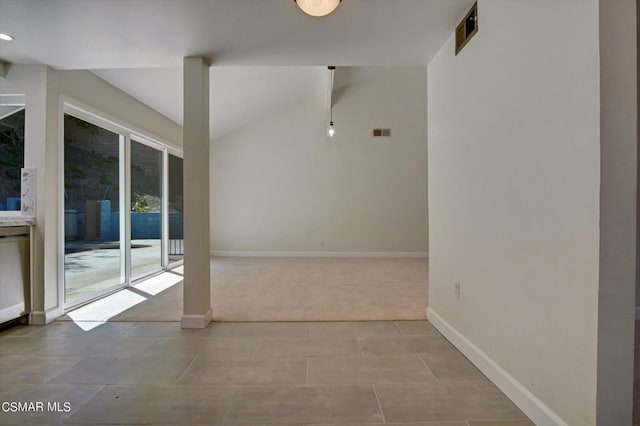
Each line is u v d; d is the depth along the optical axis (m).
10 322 2.64
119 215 3.97
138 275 4.41
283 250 6.97
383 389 1.70
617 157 1.12
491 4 1.75
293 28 2.20
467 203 2.05
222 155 6.98
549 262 1.34
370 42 2.39
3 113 2.78
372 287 4.09
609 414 1.13
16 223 2.56
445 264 2.42
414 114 6.93
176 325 2.68
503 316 1.67
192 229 2.61
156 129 4.62
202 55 2.59
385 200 6.96
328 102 6.33
